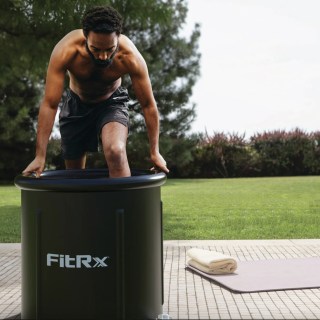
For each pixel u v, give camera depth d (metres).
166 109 19.31
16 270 5.28
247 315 3.78
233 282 4.63
